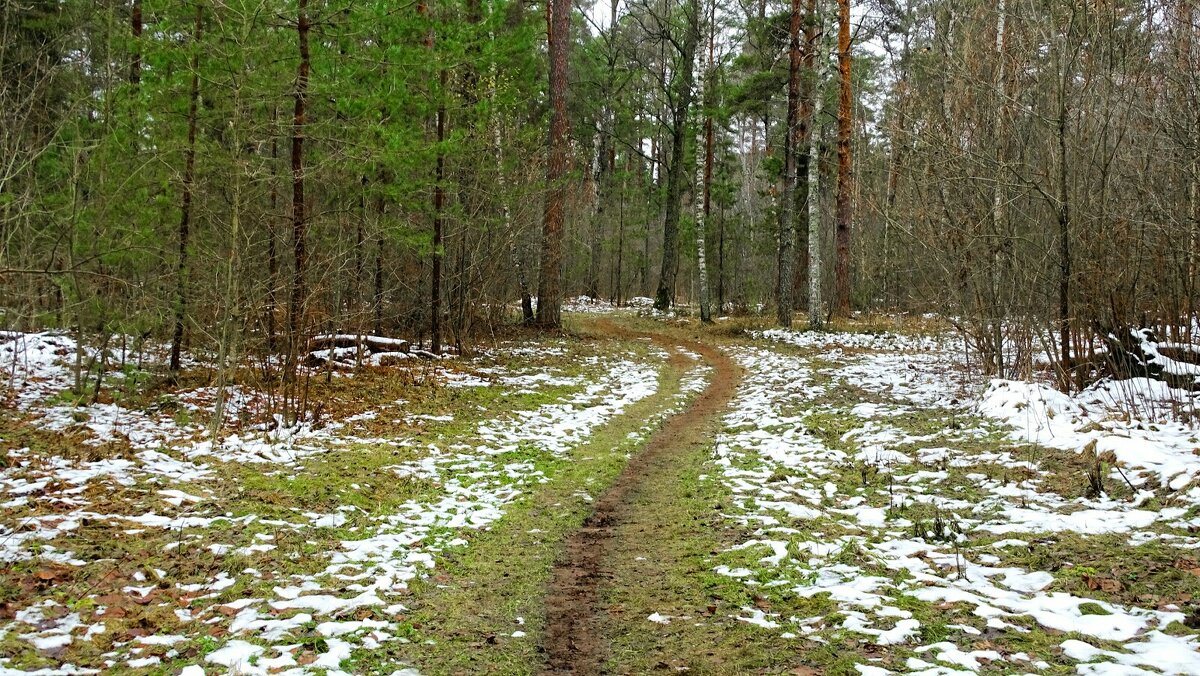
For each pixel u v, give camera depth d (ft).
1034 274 36.81
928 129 39.19
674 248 104.78
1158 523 17.58
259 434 29.22
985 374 41.24
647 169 142.92
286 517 19.77
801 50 71.92
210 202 32.91
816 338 67.82
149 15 33.68
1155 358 32.83
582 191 109.91
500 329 69.41
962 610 13.84
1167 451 22.41
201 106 34.86
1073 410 30.37
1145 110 33.71
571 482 25.96
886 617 13.73
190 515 18.99
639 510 22.86
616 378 50.80
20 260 32.27
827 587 15.47
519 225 61.21
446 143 43.52
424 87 45.75
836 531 19.25
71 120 34.32
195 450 25.77
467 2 52.19
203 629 13.29
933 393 40.83
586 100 104.37
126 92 33.27
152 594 14.52
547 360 56.80
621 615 15.08
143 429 28.40
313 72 37.63
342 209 40.57
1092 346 35.06
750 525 20.13
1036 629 12.91
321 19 37.06
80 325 32.76
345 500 21.77
